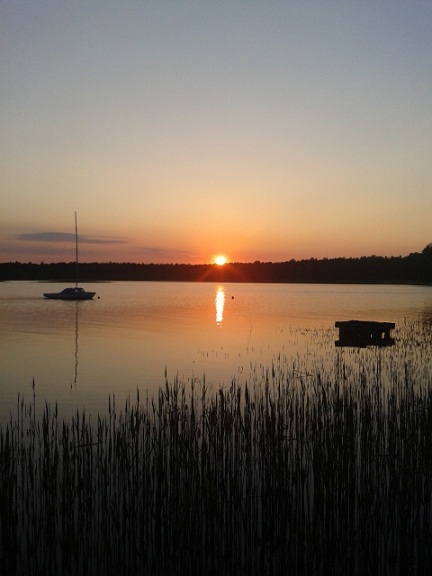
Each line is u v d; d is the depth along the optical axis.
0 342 26.38
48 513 6.65
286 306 52.09
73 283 134.88
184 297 72.94
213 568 6.58
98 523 6.97
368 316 38.62
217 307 51.59
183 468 7.46
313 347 23.33
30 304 56.88
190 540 6.57
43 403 14.00
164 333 29.67
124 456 7.50
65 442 7.11
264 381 15.87
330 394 11.21
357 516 6.85
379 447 8.20
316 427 8.38
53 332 30.53
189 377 17.20
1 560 6.22
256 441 8.49
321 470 6.91
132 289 106.19
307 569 6.62
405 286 112.88
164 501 6.91
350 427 7.84
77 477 7.37
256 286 128.00
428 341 23.95
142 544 6.62
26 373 18.31
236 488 6.91
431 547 6.49
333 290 95.81
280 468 7.00
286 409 9.91
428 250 111.12
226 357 21.22
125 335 28.91
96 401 14.16
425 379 14.95
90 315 42.53
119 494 7.13
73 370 18.81
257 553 6.80
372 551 6.62
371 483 7.00
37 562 6.32
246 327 32.41
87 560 6.33
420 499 7.02
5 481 6.48
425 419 8.30
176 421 8.05
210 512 6.61
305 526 6.86
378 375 13.45
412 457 7.41
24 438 10.02
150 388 15.70
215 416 8.41
